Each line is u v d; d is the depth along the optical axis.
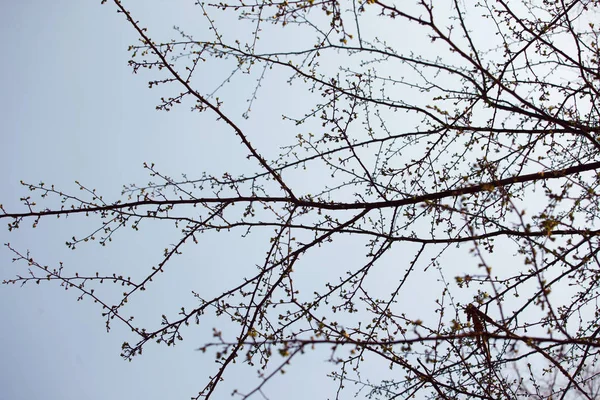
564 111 4.28
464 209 3.21
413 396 3.87
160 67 3.93
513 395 3.71
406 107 4.10
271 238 4.21
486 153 4.22
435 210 4.27
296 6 3.66
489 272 2.71
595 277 3.88
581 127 3.67
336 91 4.22
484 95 3.70
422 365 3.39
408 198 4.32
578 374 3.70
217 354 2.32
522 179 3.97
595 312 4.01
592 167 3.91
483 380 3.76
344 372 4.02
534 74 4.22
